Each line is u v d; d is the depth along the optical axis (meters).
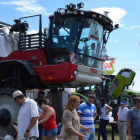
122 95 12.09
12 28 8.50
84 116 5.57
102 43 8.55
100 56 8.52
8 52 8.57
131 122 5.65
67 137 4.33
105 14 8.22
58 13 7.02
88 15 7.64
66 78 7.19
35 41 7.86
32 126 4.55
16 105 7.07
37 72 7.60
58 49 7.70
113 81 12.03
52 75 7.38
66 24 7.70
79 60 7.65
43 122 5.66
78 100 4.43
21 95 4.64
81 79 7.52
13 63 7.82
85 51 7.85
